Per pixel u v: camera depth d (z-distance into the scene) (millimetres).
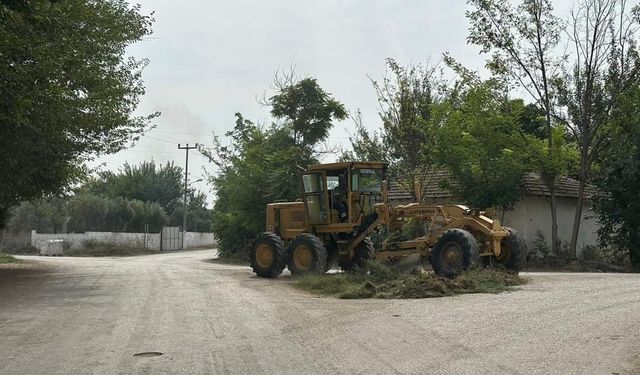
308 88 34125
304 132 34344
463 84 29406
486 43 27250
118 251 51750
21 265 27516
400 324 9945
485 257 16062
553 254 27156
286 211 20000
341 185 18516
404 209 17203
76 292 15109
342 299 13453
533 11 26578
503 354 7797
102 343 8789
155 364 7562
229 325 10109
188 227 81000
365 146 31453
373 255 17422
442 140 27844
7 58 14078
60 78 16125
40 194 21578
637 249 25344
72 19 16219
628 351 7879
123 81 20125
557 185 30047
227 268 25391
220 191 37906
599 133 26688
